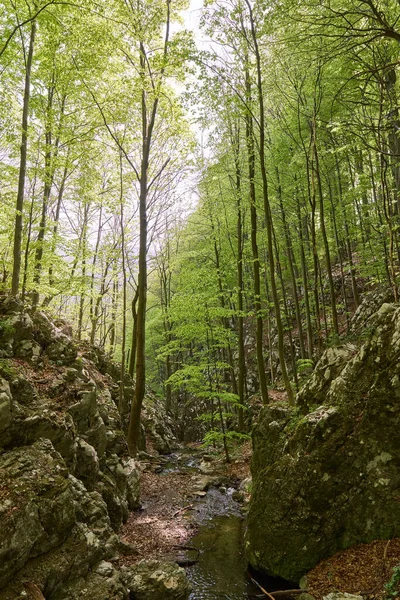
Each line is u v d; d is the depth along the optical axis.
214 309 13.93
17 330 9.26
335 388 7.55
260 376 12.76
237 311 13.77
